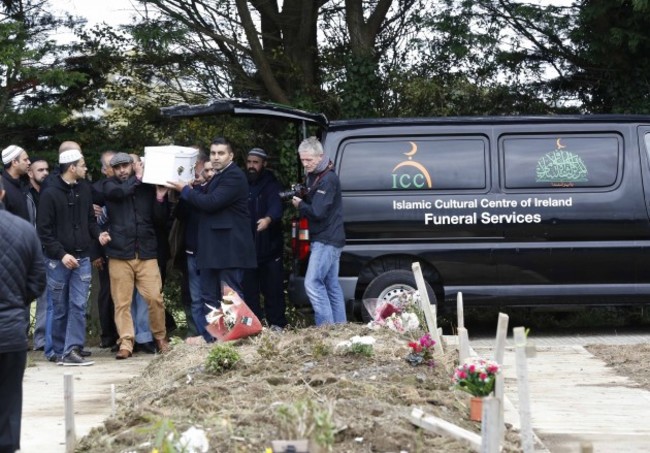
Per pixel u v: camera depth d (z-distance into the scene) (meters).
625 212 11.48
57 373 9.96
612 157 11.55
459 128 11.59
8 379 6.22
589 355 10.30
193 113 11.65
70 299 10.53
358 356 7.93
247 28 15.31
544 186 11.52
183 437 5.30
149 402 7.11
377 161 11.57
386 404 6.43
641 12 13.91
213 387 7.02
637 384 8.77
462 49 15.13
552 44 15.57
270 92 15.63
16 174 10.72
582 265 11.45
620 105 15.05
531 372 9.40
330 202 10.50
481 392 6.44
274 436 5.64
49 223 10.45
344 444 5.69
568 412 7.70
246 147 15.41
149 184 11.00
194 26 15.31
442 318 13.61
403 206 11.49
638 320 13.90
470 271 11.45
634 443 6.73
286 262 14.05
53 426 7.40
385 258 11.52
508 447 5.91
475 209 11.48
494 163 11.55
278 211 11.93
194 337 10.77
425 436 5.85
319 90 15.68
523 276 11.46
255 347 8.77
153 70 15.80
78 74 14.01
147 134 15.67
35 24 15.00
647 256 11.45
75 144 10.57
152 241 11.04
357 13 15.53
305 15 15.73
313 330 9.29
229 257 10.38
